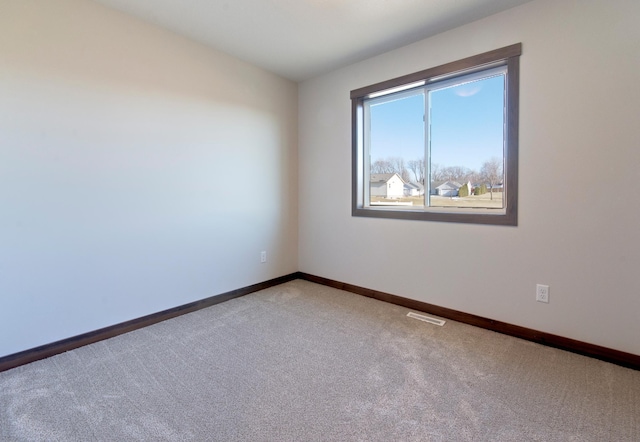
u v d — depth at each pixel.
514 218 2.33
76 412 1.57
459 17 2.40
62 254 2.16
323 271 3.72
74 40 2.15
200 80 2.87
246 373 1.91
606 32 1.94
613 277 1.98
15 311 1.99
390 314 2.82
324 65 3.30
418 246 2.89
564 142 2.11
